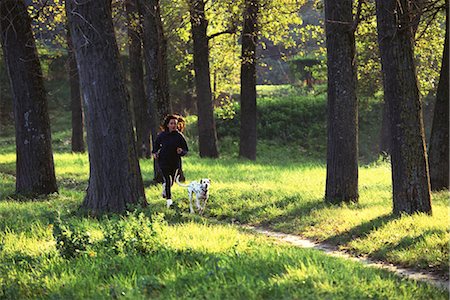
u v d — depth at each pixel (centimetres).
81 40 1383
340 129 1531
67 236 887
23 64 1734
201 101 3069
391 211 1315
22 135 1756
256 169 2533
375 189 1862
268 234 1267
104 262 796
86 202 1444
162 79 2028
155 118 2022
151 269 759
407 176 1245
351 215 1317
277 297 618
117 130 1406
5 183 2077
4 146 4369
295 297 609
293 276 684
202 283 671
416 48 2619
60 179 2305
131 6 2284
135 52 2964
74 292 685
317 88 5266
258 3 2730
